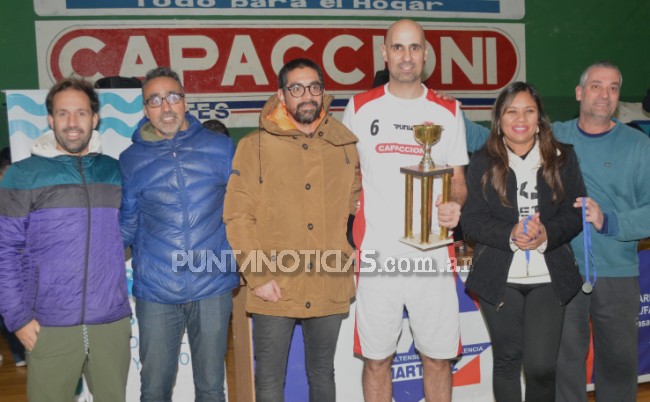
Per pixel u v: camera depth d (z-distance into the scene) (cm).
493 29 605
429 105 217
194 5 538
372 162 217
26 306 188
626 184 217
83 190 192
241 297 258
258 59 554
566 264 204
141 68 532
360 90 576
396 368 271
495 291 203
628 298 220
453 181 219
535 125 203
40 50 515
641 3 642
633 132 220
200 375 206
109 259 196
